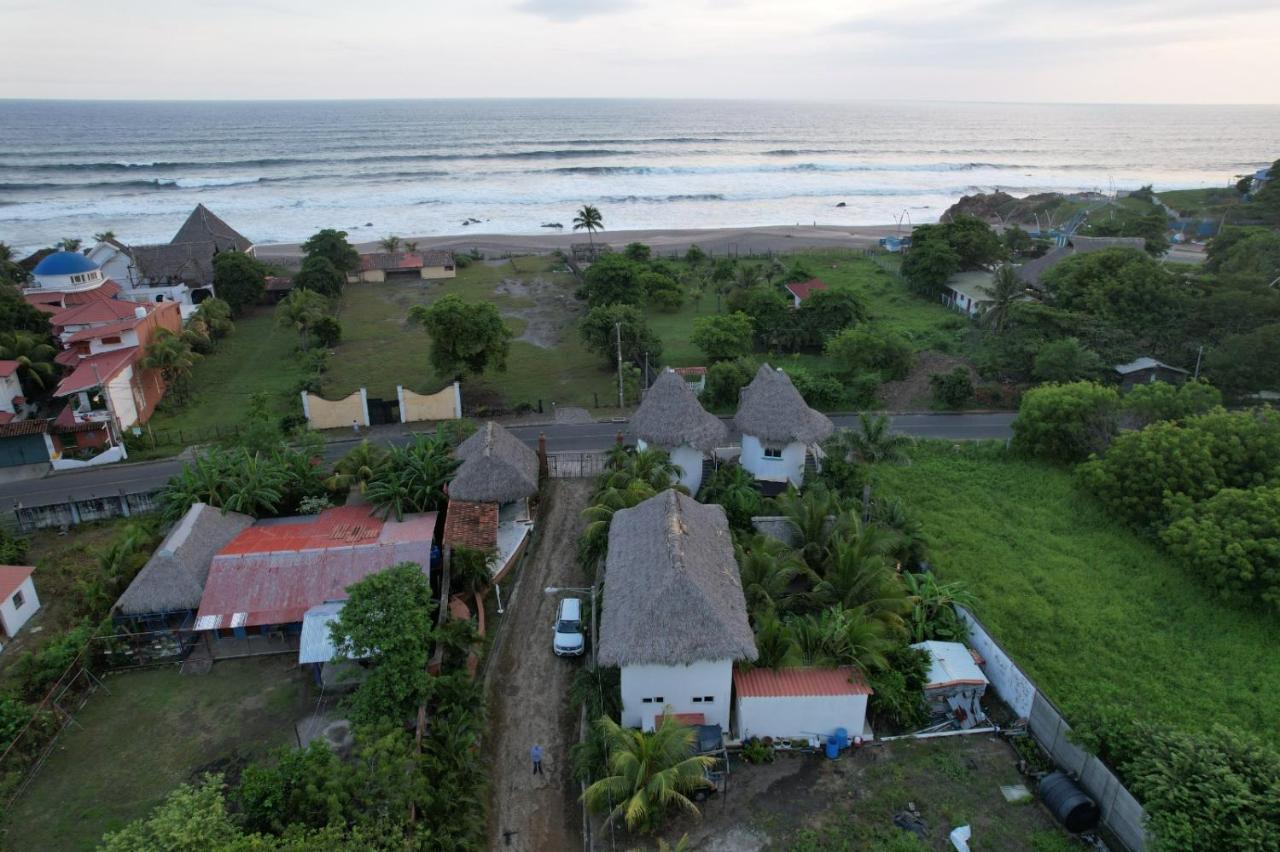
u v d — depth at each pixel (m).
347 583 32.91
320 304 75.25
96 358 56.06
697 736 26.73
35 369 57.72
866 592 31.73
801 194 176.62
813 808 25.03
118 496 42.97
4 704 27.08
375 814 21.38
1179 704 29.16
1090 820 24.00
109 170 195.62
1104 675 30.83
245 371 67.44
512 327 79.19
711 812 24.89
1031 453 49.78
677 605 26.55
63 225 132.12
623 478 38.91
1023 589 36.25
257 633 33.19
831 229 135.50
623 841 23.91
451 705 27.34
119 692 30.17
